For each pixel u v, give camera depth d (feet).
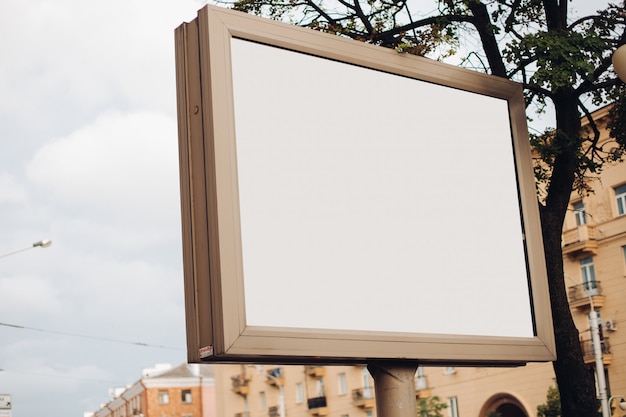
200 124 11.42
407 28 25.25
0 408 80.38
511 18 26.22
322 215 12.01
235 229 11.00
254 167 11.51
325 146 12.32
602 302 113.80
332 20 26.53
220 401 201.46
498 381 127.75
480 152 14.21
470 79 14.32
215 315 10.72
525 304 14.05
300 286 11.51
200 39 11.65
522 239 14.32
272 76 12.02
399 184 13.01
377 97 13.14
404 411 12.29
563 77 21.13
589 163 28.19
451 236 13.39
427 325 12.69
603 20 26.63
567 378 23.26
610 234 113.80
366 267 12.28
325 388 167.84
